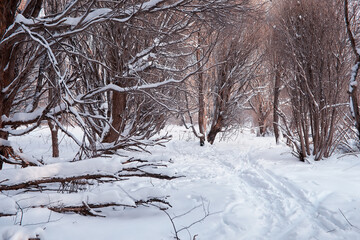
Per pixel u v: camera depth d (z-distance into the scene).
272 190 5.82
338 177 6.27
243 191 5.78
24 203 3.97
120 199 4.04
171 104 8.78
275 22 9.30
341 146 9.43
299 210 4.64
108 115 8.84
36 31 4.71
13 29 4.51
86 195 4.14
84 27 4.64
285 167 7.83
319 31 8.02
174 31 5.92
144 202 4.32
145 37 7.32
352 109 4.40
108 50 7.45
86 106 8.52
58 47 5.81
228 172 7.86
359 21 7.44
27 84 6.56
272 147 12.23
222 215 4.36
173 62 9.04
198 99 13.48
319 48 8.02
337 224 4.05
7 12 4.93
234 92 14.57
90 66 8.52
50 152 9.62
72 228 3.60
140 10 4.70
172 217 4.21
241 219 4.23
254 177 6.88
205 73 12.91
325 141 8.32
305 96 8.49
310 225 4.04
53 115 5.25
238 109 14.84
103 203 4.03
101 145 6.04
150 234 3.61
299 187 5.80
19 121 5.31
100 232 3.59
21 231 3.06
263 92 19.02
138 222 3.97
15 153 5.09
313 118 8.54
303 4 8.30
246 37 12.64
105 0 4.82
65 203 4.04
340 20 7.68
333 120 8.14
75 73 6.73
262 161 9.06
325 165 7.59
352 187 5.45
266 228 3.99
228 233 3.77
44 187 4.90
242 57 12.96
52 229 3.49
